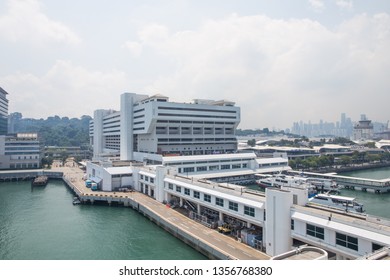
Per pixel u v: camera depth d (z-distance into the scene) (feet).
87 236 195.31
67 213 254.47
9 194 340.80
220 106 483.92
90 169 384.27
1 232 204.44
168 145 443.73
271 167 444.14
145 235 195.93
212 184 213.46
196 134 469.98
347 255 118.62
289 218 141.28
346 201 247.70
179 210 232.53
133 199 273.33
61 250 172.45
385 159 643.45
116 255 164.25
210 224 190.08
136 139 488.02
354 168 556.10
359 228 116.67
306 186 299.38
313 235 131.95
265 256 142.72
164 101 437.17
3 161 508.12
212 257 154.30
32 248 175.63
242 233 163.32
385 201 301.02
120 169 333.01
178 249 171.12
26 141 527.40
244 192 182.39
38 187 389.60
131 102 474.90
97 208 273.13
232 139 513.45
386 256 87.92
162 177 262.06
